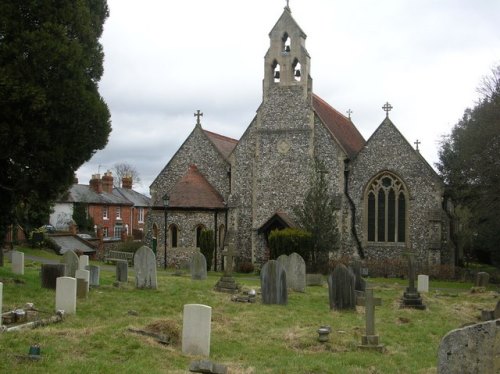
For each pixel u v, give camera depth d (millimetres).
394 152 37062
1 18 18922
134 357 11477
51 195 21703
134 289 22031
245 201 39188
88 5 22281
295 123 38062
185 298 20203
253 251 38219
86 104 20203
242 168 39469
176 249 38719
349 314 19375
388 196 37219
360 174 37625
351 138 44312
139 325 14148
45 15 19859
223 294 22047
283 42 38875
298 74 38469
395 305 21984
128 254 40844
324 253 35656
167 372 10594
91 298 18891
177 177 41719
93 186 67125
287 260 25219
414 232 36406
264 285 20625
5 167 20812
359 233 37375
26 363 10406
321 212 35812
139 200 77312
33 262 33750
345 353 13375
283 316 17906
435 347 14656
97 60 22109
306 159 37656
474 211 38281
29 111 18875
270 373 11133
